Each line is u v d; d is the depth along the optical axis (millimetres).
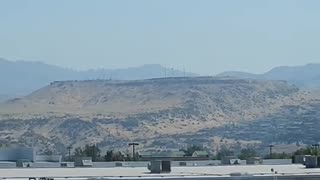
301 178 111938
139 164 149500
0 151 153125
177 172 118875
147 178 104000
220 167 135125
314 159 134625
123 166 143625
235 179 107750
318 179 112688
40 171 119062
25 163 144375
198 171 121625
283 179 110750
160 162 118875
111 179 102688
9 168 130500
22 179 102312
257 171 122938
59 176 107438
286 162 160375
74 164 146625
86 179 102250
